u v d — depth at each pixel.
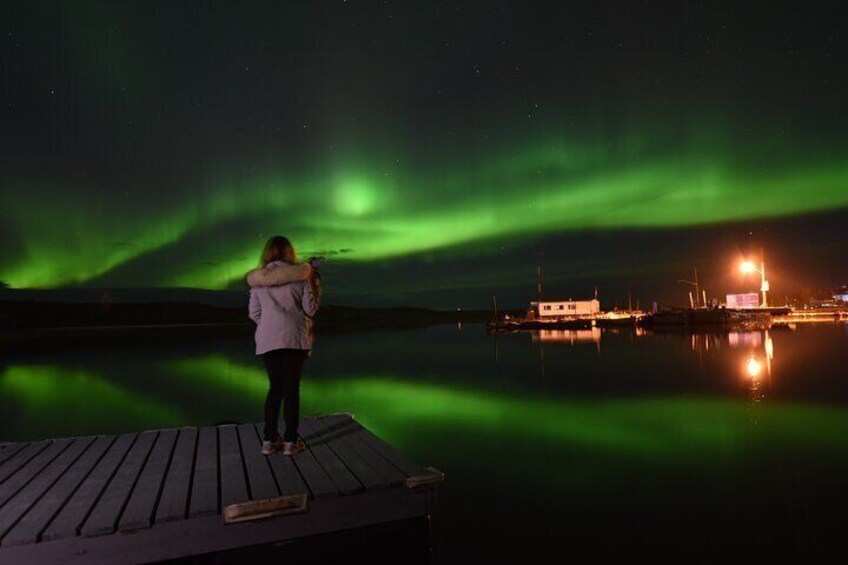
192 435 6.26
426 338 53.25
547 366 24.20
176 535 3.87
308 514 4.20
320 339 55.34
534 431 11.51
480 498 7.33
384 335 62.94
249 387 19.84
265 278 5.11
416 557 4.58
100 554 3.71
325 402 15.71
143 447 5.72
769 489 7.42
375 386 19.20
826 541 5.78
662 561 5.39
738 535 5.97
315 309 5.27
